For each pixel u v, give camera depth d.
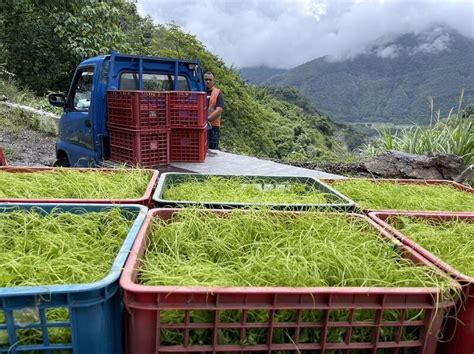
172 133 4.78
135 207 2.17
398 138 7.82
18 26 12.09
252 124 17.34
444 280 1.49
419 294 1.39
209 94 6.52
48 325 1.27
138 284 1.34
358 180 3.24
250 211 2.15
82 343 1.30
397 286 1.54
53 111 11.79
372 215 2.26
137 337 1.33
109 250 1.85
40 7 11.68
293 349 1.39
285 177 3.19
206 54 16.44
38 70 12.68
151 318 1.31
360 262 1.67
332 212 2.23
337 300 1.36
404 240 1.88
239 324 1.36
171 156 4.86
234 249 1.90
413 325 1.45
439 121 7.48
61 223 2.06
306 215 2.16
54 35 12.02
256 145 17.41
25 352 1.30
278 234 2.01
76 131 5.16
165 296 1.29
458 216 2.36
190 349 1.35
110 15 11.91
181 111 4.72
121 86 4.80
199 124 4.81
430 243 2.03
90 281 1.52
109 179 2.94
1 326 1.25
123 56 4.68
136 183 2.84
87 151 4.92
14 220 2.04
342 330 1.44
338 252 1.73
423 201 2.85
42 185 2.73
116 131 4.51
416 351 1.48
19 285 1.48
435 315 1.39
